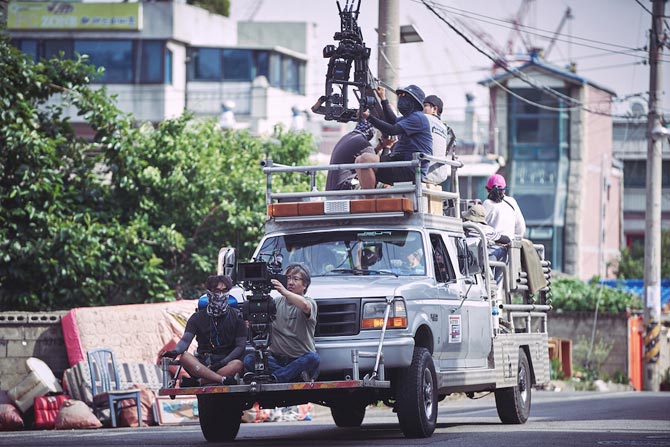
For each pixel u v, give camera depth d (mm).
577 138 171875
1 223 66438
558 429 41719
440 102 43000
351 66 44125
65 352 59125
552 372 107312
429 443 34750
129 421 54625
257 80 171500
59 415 53406
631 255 179250
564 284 126188
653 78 100188
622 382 116812
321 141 160000
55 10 165625
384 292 35781
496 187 49000
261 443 36844
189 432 45031
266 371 34625
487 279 42688
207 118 87875
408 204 38438
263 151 93688
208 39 179750
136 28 164750
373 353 35188
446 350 38594
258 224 76188
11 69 68438
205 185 75500
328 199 41188
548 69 170250
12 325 58750
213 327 35719
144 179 73875
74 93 72688
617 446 33906
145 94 165000
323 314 35625
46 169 67312
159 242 72625
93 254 67312
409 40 61719
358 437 38812
